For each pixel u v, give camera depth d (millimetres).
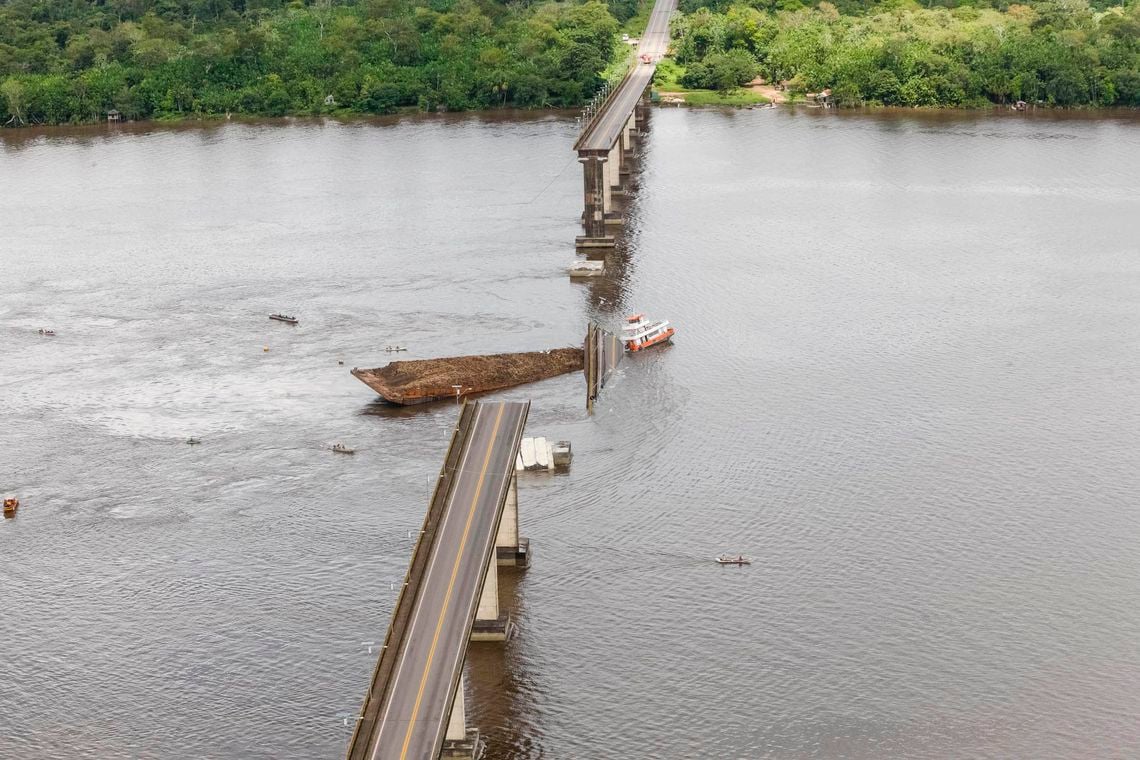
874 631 187250
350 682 179000
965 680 176875
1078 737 165875
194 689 178625
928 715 170500
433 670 157875
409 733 149625
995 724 168500
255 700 176125
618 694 175750
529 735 168625
